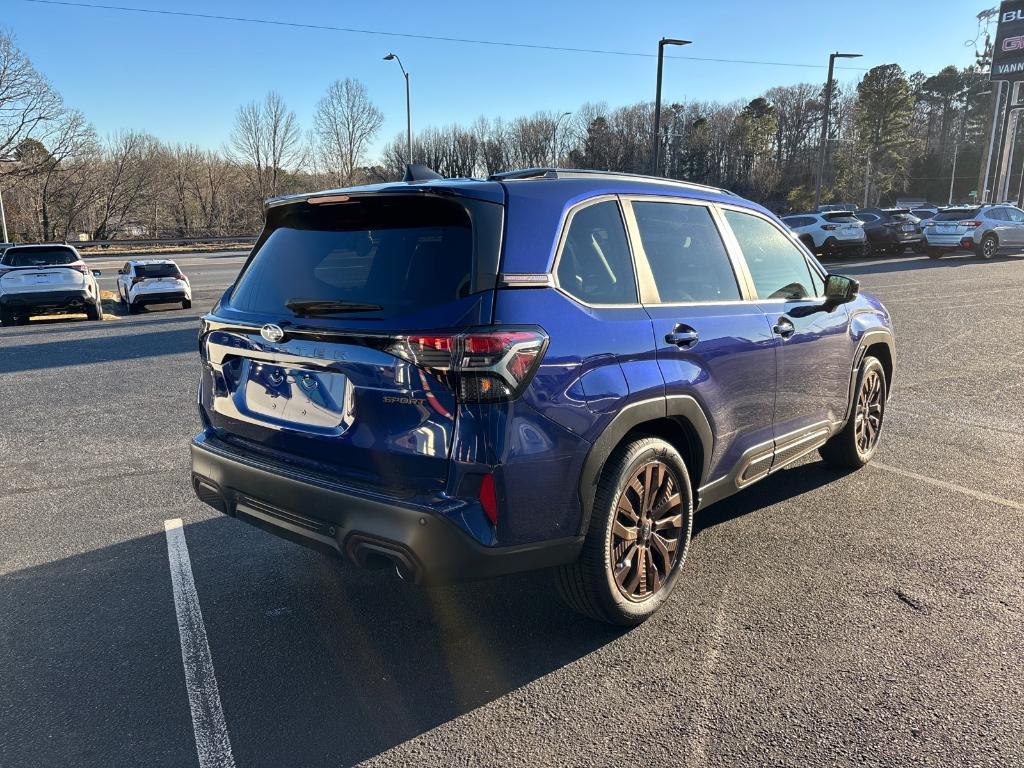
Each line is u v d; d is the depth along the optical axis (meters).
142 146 69.94
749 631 3.06
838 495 4.60
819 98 99.25
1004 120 38.38
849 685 2.68
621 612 2.99
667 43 27.42
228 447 3.11
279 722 2.54
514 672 2.81
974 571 3.56
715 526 4.16
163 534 4.16
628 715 2.54
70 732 2.48
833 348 4.27
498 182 2.78
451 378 2.38
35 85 53.25
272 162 74.81
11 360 10.13
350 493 2.56
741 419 3.50
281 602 3.38
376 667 2.86
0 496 4.78
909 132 100.00
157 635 3.11
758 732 2.44
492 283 2.49
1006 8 37.19
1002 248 23.00
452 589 3.49
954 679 2.70
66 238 62.31
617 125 93.31
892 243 25.56
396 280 2.62
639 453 2.92
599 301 2.83
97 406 7.24
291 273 2.97
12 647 3.02
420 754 2.37
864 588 3.41
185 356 10.20
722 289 3.51
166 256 42.50
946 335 10.15
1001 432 5.89
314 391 2.74
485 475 2.43
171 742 2.43
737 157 93.75
